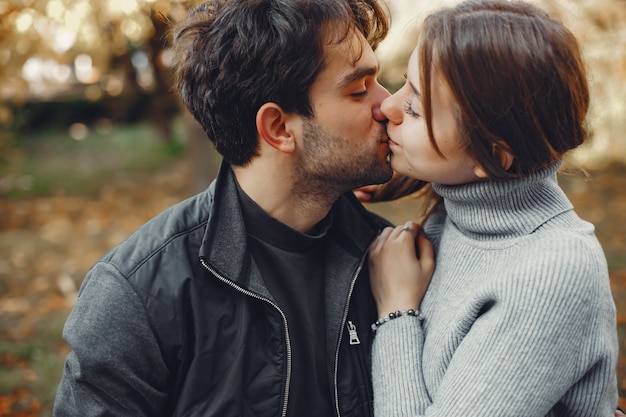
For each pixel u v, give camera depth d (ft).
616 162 30.25
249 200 4.75
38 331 15.55
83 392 4.28
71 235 25.21
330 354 4.78
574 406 4.39
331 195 4.84
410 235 5.11
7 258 22.20
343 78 4.57
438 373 4.46
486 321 4.16
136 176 37.14
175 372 4.44
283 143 4.62
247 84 4.58
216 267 4.43
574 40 4.13
